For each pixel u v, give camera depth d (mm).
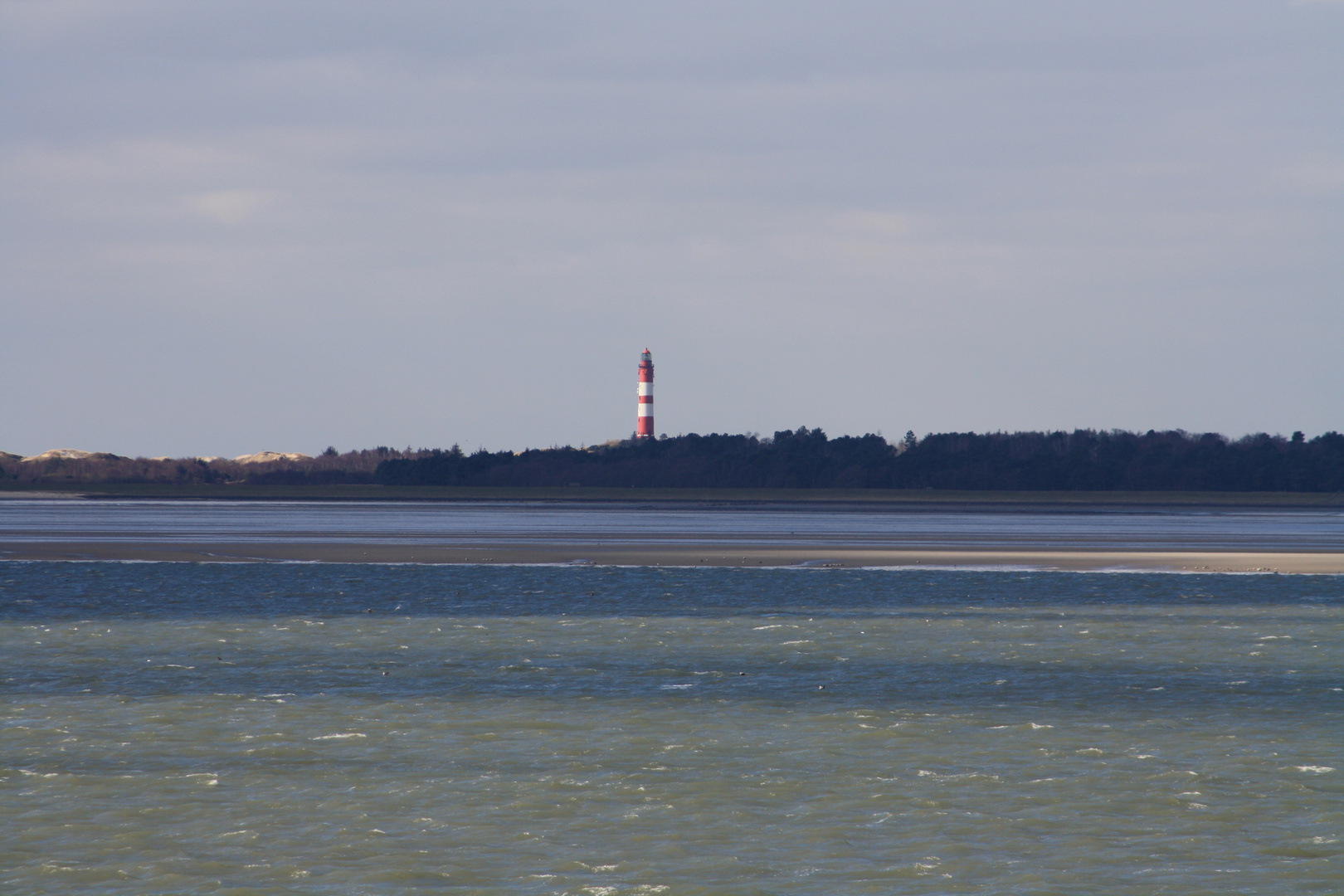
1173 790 64125
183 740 74938
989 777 66812
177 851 54188
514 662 106688
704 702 88188
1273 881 50531
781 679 98000
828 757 71250
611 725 80125
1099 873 51594
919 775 67312
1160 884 50281
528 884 50312
